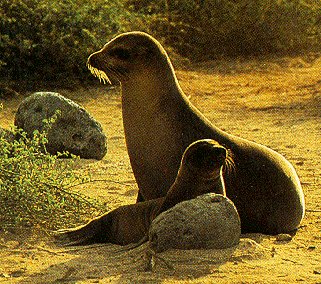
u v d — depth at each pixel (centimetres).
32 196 1789
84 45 4197
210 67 4900
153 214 1608
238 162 1716
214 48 5212
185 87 4284
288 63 5022
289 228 1759
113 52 1722
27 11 4188
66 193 1841
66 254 1592
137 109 1723
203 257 1520
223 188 1630
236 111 3706
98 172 2402
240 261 1520
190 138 1698
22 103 2642
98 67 1744
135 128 1728
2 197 1789
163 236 1547
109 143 2950
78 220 1800
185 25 4994
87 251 1614
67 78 4119
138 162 1739
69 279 1434
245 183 1716
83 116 2620
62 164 2067
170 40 5050
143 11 5038
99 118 3541
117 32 4431
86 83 4159
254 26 5281
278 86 4297
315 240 1702
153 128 1709
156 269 1473
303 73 4709
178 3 5231
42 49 4106
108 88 4112
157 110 1709
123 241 1656
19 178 1795
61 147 2577
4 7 4184
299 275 1453
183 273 1453
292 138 3031
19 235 1702
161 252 1541
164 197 1633
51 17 4178
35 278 1445
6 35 4047
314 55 5256
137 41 1716
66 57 4147
